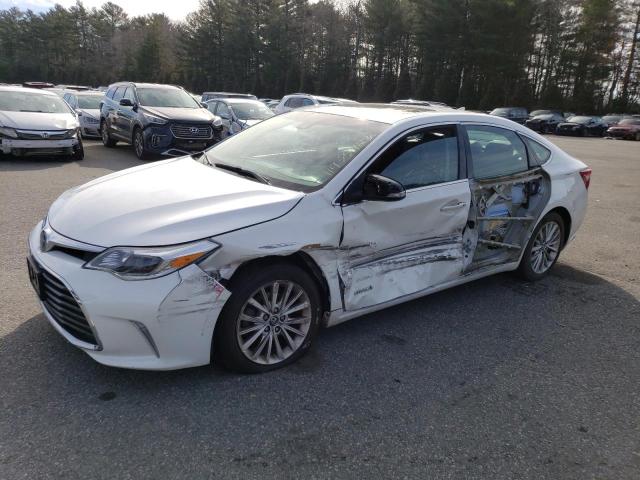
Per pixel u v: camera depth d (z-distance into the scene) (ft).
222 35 252.83
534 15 162.61
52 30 319.06
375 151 11.81
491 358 12.10
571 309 15.28
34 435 8.45
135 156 42.96
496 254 15.16
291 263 10.63
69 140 36.58
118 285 8.93
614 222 27.07
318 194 10.91
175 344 9.32
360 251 11.47
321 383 10.53
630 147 85.40
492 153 14.66
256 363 10.51
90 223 9.91
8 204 23.52
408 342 12.56
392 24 187.01
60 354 10.76
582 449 9.16
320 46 215.51
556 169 16.63
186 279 9.11
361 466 8.34
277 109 59.57
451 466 8.50
